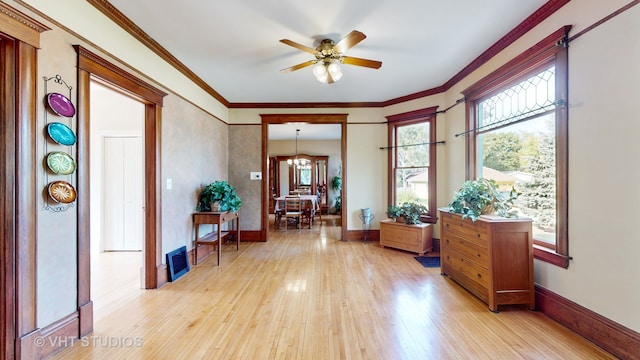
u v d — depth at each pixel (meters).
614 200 1.85
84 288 2.11
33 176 1.75
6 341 1.63
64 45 1.95
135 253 4.42
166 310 2.52
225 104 5.07
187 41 2.91
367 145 5.21
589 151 2.02
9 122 1.64
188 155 3.74
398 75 3.90
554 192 2.45
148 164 3.01
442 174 4.43
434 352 1.90
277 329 2.20
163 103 3.16
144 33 2.72
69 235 2.00
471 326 2.23
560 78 2.25
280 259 4.09
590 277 2.02
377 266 3.76
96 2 2.18
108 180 4.52
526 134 2.78
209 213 3.83
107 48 2.33
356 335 2.11
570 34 2.16
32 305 1.74
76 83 2.04
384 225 4.73
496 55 3.07
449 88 4.20
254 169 5.26
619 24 1.80
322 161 9.94
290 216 6.83
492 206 2.76
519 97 2.88
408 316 2.40
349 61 2.88
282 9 2.36
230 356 1.86
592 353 1.87
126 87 2.53
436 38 2.87
